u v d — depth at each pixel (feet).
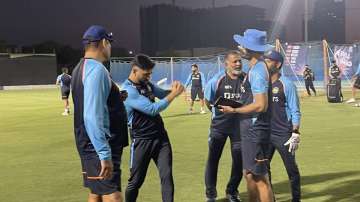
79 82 14.42
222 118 21.79
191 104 67.21
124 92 16.79
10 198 24.48
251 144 17.37
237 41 17.46
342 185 25.17
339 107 67.77
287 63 109.81
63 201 23.75
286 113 21.15
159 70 151.84
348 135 41.73
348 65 111.96
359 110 63.10
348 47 111.75
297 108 20.93
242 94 18.40
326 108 66.69
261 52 17.22
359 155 32.68
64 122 59.16
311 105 71.46
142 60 19.88
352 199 22.70
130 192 20.40
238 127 21.79
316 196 23.31
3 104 94.22
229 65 21.50
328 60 106.42
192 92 66.33
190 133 45.37
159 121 20.20
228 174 28.25
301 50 111.96
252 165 17.39
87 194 24.91
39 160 34.14
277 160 31.30
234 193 22.90
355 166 29.40
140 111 19.63
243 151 17.65
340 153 33.53
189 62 149.79
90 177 14.71
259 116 17.25
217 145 22.30
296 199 21.49
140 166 20.11
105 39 14.82
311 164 30.19
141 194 24.63
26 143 42.42
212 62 129.39
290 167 21.36
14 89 186.50
